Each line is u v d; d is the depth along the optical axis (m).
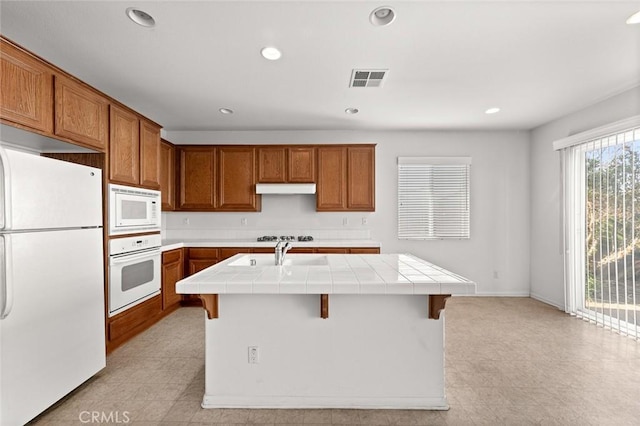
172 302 3.86
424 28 2.04
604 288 3.33
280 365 1.95
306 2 1.79
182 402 2.00
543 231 4.36
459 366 2.48
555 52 2.36
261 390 1.95
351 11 1.87
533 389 2.14
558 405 1.96
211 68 2.62
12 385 1.65
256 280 1.75
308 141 4.68
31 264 1.75
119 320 2.82
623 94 3.14
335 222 4.72
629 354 2.68
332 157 4.43
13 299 1.65
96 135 2.59
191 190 4.44
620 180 3.14
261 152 4.43
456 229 4.70
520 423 1.79
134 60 2.48
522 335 3.12
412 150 4.72
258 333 1.95
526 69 2.64
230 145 4.42
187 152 4.43
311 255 2.80
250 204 4.44
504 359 2.60
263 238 4.53
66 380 1.98
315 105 3.54
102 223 2.43
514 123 4.28
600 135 3.29
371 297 1.95
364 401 1.94
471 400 2.02
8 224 1.61
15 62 1.90
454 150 4.71
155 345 2.90
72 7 1.82
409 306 1.95
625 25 2.01
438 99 3.35
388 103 3.48
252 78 2.82
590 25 2.01
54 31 2.07
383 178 4.72
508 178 4.68
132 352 2.75
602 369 2.42
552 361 2.56
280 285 1.69
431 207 4.72
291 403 1.94
